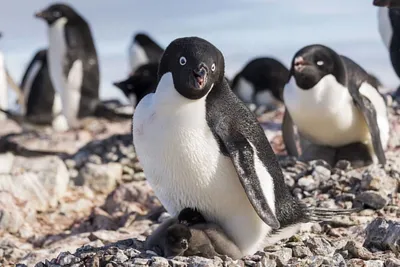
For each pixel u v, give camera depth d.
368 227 7.00
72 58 17.03
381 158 9.69
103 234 8.37
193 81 6.13
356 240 7.26
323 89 9.76
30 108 17.78
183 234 6.13
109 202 9.86
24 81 18.42
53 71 17.27
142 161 6.60
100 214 9.50
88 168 10.80
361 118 10.02
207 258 6.18
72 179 10.82
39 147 13.89
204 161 6.32
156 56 19.05
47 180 10.20
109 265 6.14
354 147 10.17
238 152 6.30
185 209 6.56
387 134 10.55
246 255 6.64
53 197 10.09
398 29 13.68
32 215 9.56
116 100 19.56
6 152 12.17
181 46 6.35
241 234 6.57
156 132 6.34
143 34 19.31
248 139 6.49
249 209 6.50
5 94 18.20
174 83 6.25
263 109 15.82
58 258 6.36
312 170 9.27
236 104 6.60
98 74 17.27
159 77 6.45
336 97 9.77
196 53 6.27
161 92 6.31
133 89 14.20
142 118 6.44
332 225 7.78
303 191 8.83
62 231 9.38
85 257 6.31
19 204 9.75
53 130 17.48
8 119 18.75
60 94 17.23
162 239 6.45
